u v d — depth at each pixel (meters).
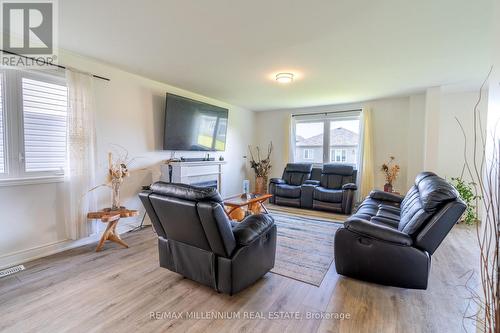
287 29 2.29
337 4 1.90
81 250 2.87
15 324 1.64
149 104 3.93
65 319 1.69
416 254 1.98
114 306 1.84
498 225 0.94
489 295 1.00
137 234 3.46
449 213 1.91
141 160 3.84
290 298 1.97
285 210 4.87
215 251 1.92
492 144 1.16
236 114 6.00
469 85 4.00
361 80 3.79
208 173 4.90
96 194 3.19
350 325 1.66
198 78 3.80
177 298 1.95
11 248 2.50
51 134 2.79
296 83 3.98
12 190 2.50
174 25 2.24
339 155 5.67
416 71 3.38
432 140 4.13
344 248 2.21
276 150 6.47
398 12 2.00
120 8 1.97
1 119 2.45
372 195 3.81
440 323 1.68
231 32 2.36
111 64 3.24
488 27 2.21
